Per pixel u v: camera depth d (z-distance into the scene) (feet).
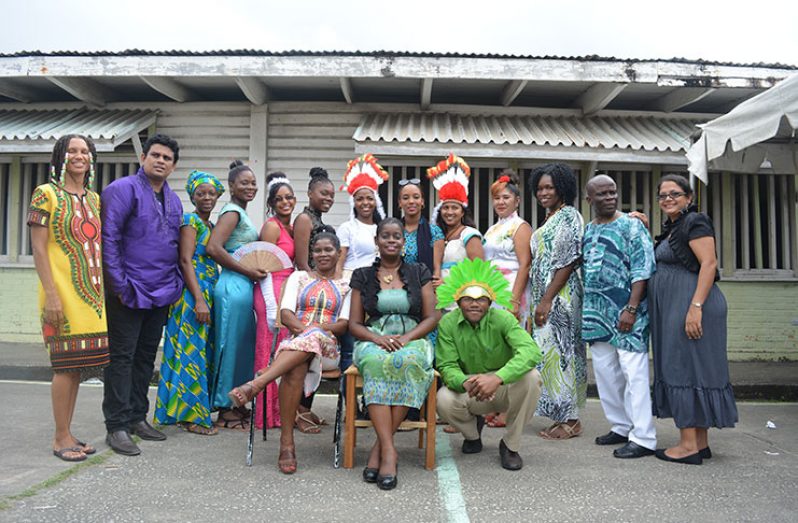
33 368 22.50
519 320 15.60
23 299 27.58
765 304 26.66
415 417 13.62
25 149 23.98
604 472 11.96
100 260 12.30
